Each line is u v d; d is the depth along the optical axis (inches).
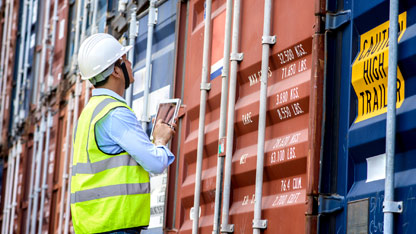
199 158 179.0
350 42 132.0
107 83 147.8
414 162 114.7
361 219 122.6
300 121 144.9
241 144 166.7
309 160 132.5
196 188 177.6
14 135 414.3
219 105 179.5
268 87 156.8
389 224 112.8
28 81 406.9
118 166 140.1
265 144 153.9
